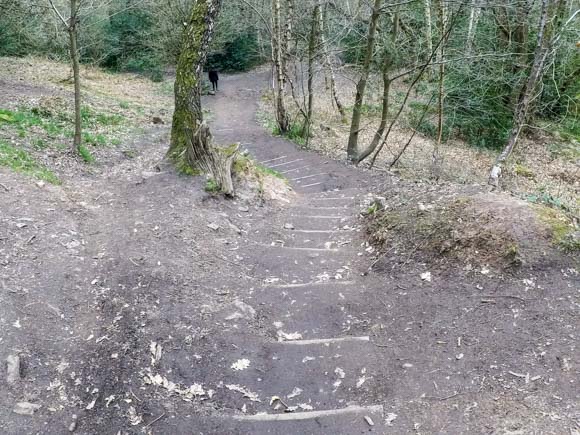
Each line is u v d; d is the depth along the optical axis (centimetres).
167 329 417
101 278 476
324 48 1540
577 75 1611
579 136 1683
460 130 1723
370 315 454
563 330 392
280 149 1409
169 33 2198
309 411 355
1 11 1612
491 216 501
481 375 368
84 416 339
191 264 521
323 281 514
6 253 473
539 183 1273
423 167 1317
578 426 313
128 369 375
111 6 1881
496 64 1490
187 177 706
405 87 2162
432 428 332
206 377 380
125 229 569
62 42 1748
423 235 528
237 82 2758
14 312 407
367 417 346
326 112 1942
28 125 917
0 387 344
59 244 516
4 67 1725
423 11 1442
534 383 352
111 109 1414
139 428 333
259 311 462
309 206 759
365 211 668
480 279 459
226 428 338
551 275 443
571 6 1416
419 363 389
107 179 738
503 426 321
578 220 494
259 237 621
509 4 1089
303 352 411
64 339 400
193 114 724
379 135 1259
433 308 443
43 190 632
